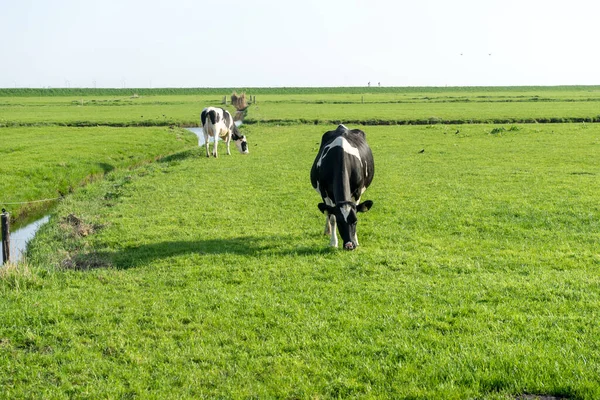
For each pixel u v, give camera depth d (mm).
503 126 39188
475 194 16125
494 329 7227
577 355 6402
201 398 5906
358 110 59531
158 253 11266
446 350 6652
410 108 62062
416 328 7371
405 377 6102
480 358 6395
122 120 49000
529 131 34250
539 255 10477
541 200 15102
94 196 18000
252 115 53344
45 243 12750
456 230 12438
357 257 10508
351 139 11875
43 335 7551
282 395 5922
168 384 6227
